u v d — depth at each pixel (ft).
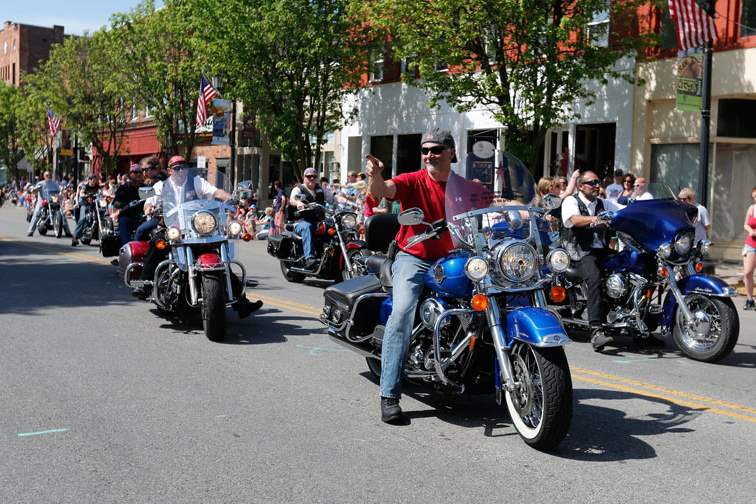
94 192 62.69
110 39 119.14
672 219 26.89
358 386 21.93
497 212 17.75
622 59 65.41
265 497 14.12
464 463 16.02
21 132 185.26
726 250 60.95
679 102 48.32
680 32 48.01
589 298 28.07
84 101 140.87
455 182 17.92
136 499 13.97
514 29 57.88
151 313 32.78
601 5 56.70
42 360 24.17
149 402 19.94
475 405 20.38
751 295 40.60
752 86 57.47
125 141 161.79
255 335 28.84
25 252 57.16
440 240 18.78
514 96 60.08
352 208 47.52
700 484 15.16
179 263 27.86
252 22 78.38
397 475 15.29
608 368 25.53
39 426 17.92
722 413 20.34
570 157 70.28
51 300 35.47
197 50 87.66
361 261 40.57
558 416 16.08
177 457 16.08
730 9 58.80
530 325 16.15
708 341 27.07
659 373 24.98
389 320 18.74
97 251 58.59
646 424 19.13
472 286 17.60
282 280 45.75
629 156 65.51
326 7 80.12
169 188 28.55
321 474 15.28
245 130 93.15
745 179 60.85
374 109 93.30
